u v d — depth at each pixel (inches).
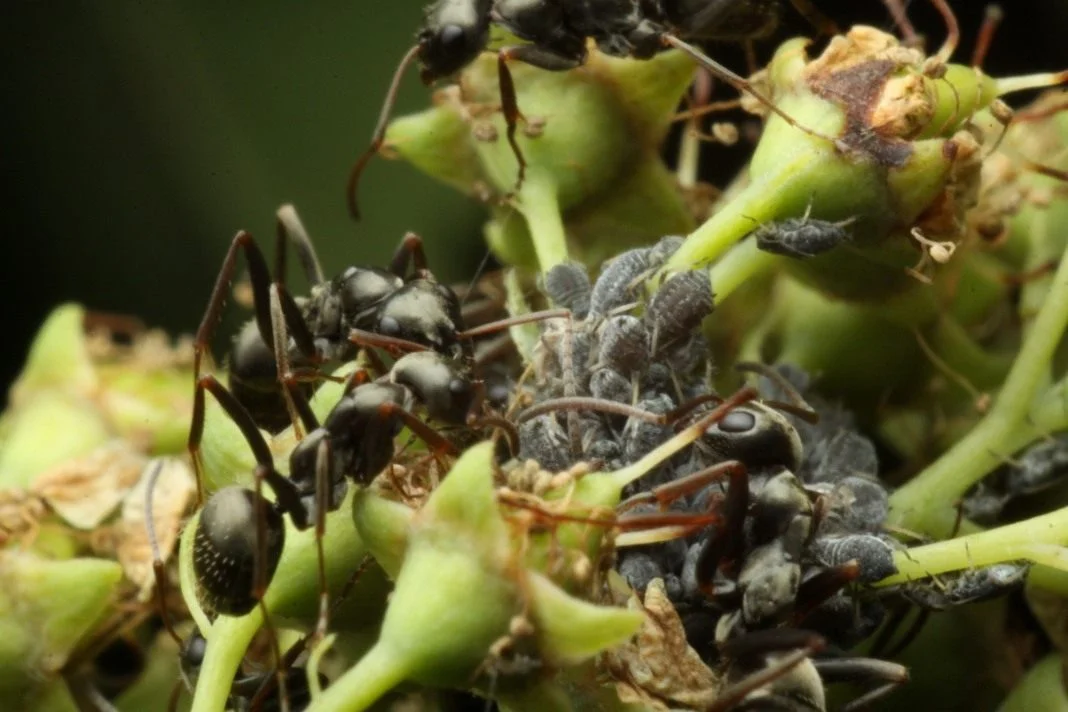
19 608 3.5
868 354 3.5
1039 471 3.4
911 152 3.4
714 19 3.6
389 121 3.8
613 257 3.5
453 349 3.5
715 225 3.4
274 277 3.7
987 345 3.6
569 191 3.6
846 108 3.4
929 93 3.4
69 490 3.6
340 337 3.6
